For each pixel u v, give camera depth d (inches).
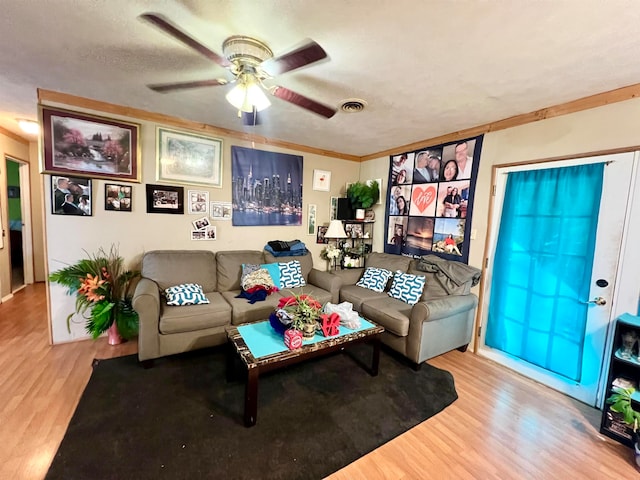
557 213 94.5
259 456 63.8
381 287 137.8
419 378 97.9
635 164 79.4
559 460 66.1
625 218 81.4
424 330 99.7
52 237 106.1
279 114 110.2
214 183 134.9
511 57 68.0
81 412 74.5
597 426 77.7
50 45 68.9
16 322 129.3
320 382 93.4
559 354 94.0
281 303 94.6
